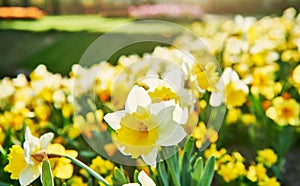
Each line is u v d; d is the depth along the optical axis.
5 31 7.79
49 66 4.00
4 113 1.57
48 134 0.82
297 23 2.21
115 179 0.86
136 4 11.49
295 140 1.57
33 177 0.78
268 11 11.16
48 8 13.91
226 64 1.76
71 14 13.95
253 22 2.06
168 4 8.48
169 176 0.89
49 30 7.75
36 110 1.49
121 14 11.25
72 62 4.17
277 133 1.46
